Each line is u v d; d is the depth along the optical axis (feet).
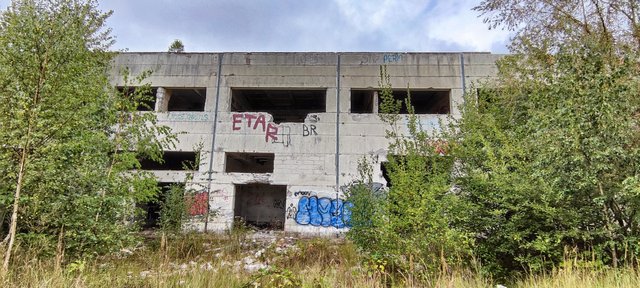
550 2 27.35
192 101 78.23
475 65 61.11
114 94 25.81
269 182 59.21
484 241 22.61
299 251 33.24
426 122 59.06
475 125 28.63
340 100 61.57
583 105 19.40
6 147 18.06
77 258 20.44
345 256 29.50
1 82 17.85
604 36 24.35
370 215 24.82
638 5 24.75
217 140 60.80
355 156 59.31
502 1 28.58
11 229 17.78
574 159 18.86
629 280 16.20
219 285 20.83
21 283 16.21
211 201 58.34
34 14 19.03
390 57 62.54
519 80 31.37
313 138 60.49
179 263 29.94
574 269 18.40
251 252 37.17
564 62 21.16
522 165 22.30
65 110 19.61
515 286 20.10
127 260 26.91
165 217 40.01
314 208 58.03
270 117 61.46
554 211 19.58
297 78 62.85
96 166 22.02
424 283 19.88
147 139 28.17
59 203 19.25
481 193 23.25
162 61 63.82
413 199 23.06
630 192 17.94
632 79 19.67
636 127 20.04
